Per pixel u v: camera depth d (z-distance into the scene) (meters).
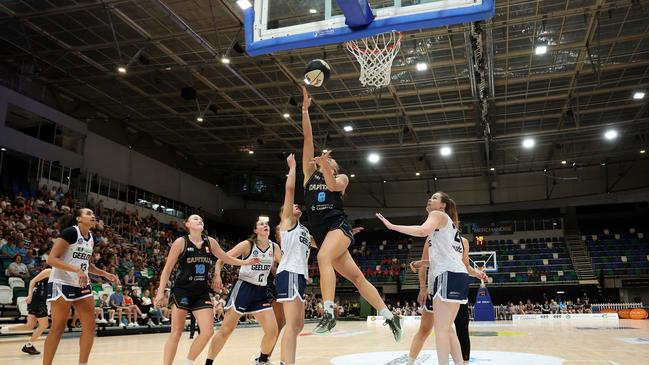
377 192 36.53
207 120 25.39
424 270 5.62
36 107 20.94
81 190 22.97
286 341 4.40
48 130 21.64
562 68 19.55
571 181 33.44
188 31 15.95
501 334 13.76
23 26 17.06
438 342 4.57
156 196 28.19
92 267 5.64
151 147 28.25
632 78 20.58
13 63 20.27
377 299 4.62
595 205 33.34
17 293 13.84
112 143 25.45
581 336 12.72
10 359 7.93
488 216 34.78
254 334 15.59
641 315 25.12
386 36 9.70
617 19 16.23
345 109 23.30
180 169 30.55
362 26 5.64
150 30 17.19
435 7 5.44
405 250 35.66
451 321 4.65
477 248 34.09
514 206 34.88
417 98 22.03
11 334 12.65
